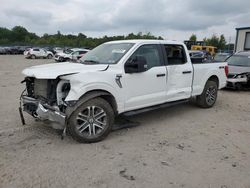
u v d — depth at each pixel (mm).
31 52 39594
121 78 5145
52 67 5090
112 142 4941
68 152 4449
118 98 5156
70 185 3482
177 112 7133
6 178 3605
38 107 4781
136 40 5840
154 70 5758
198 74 6957
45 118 4855
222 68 7809
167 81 6070
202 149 4699
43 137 5074
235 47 25578
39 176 3678
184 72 6488
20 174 3717
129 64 5270
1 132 5289
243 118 6703
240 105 8164
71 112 4527
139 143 4918
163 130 5664
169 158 4316
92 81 4695
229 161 4246
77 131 4684
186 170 3934
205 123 6211
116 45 5891
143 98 5609
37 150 4500
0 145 4672
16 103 7750
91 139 4836
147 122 6199
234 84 10414
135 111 5582
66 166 3977
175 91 6328
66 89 4730
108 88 4945
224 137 5312
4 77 14211
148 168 3971
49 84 4754
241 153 4559
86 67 4926
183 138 5219
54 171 3824
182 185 3537
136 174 3793
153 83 5754
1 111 6812
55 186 3451
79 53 30453
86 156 4320
